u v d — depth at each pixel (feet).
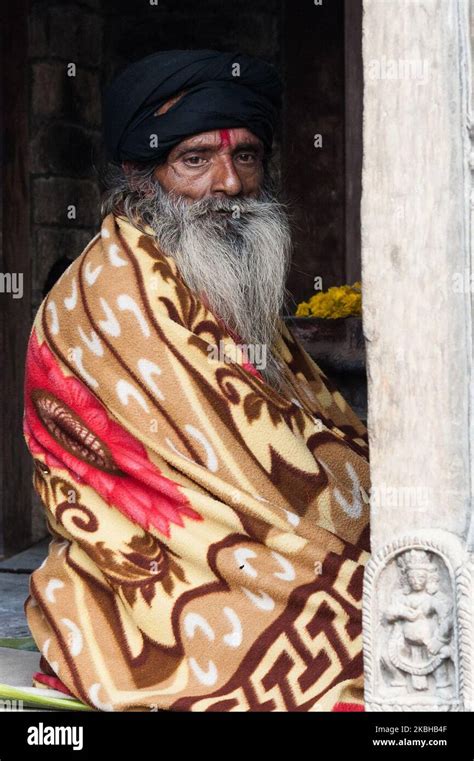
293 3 22.33
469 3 8.07
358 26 21.09
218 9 22.94
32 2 21.68
